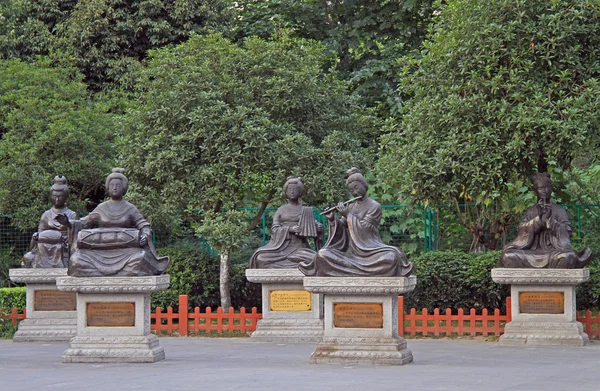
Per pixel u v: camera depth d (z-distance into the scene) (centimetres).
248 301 2150
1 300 1962
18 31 2773
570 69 1625
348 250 1336
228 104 1952
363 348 1298
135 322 1375
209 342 1695
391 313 1298
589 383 1094
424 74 1739
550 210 1609
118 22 2789
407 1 2738
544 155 1716
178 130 1953
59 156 2342
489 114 1622
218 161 1919
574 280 1547
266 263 1722
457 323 1792
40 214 2300
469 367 1261
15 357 1470
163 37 2827
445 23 1766
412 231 2214
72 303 1764
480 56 1638
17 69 2477
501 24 1644
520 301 1597
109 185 1414
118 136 2067
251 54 2030
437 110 1681
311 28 2975
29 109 2356
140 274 1356
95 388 1084
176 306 2088
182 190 1923
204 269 2080
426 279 1911
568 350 1485
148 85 2038
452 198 1711
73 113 2389
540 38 1617
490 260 1870
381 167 1862
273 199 2042
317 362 1311
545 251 1591
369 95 2828
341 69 2947
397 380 1121
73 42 2788
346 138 2052
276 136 1959
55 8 2828
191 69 1934
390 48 2797
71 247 1398
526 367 1261
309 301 1712
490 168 1625
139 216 1416
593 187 2175
